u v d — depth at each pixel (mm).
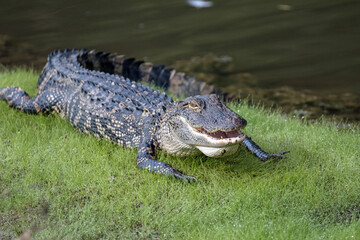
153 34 26672
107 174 10414
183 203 9383
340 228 8648
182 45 25422
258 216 8961
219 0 31922
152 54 24250
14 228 8734
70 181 10016
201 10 30234
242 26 27625
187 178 10148
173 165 11031
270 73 22203
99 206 9312
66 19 28688
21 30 26812
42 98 13391
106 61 17531
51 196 9641
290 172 10516
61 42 25219
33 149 11328
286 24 27703
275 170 10734
